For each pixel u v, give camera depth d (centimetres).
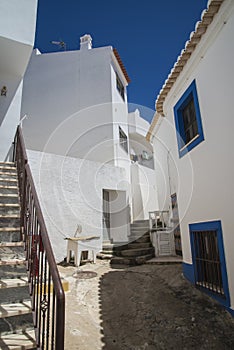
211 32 432
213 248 453
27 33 598
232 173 391
